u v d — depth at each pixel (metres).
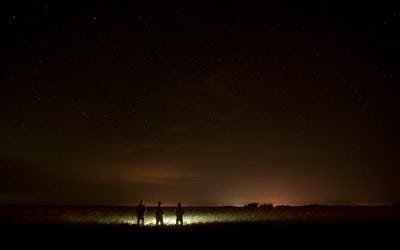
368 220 29.67
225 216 38.94
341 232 19.92
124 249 14.46
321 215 40.00
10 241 15.98
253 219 34.00
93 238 17.31
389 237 17.70
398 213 44.38
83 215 37.06
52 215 35.75
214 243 15.95
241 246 15.15
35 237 17.31
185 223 28.58
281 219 33.34
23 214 36.47
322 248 14.56
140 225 25.50
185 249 14.50
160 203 25.89
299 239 17.06
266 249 14.40
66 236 17.89
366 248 14.55
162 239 17.20
